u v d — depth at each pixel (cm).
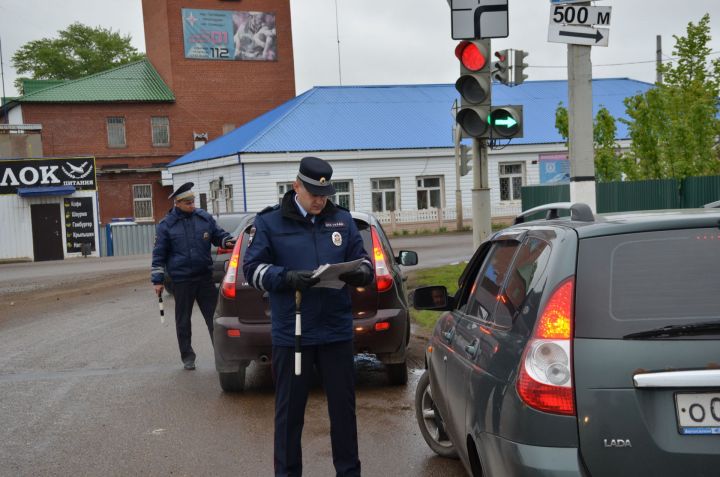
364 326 748
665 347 312
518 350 338
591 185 909
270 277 471
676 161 1886
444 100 4581
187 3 5353
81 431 675
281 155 3838
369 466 562
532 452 318
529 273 368
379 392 784
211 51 5419
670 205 1866
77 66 7400
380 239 802
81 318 1453
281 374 491
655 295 323
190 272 921
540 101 4591
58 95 5156
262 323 749
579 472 308
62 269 2905
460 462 566
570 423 313
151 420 705
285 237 488
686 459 306
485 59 1006
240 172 3828
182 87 5356
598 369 314
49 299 1838
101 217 5184
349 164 3981
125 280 2262
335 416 494
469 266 520
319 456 588
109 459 594
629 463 309
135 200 5259
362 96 4494
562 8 880
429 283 1605
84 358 1027
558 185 2345
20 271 2919
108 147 5222
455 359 448
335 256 491
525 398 323
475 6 998
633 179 1991
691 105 1967
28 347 1135
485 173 1078
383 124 4216
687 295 321
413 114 4362
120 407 756
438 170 4119
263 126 4166
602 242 338
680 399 310
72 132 5169
